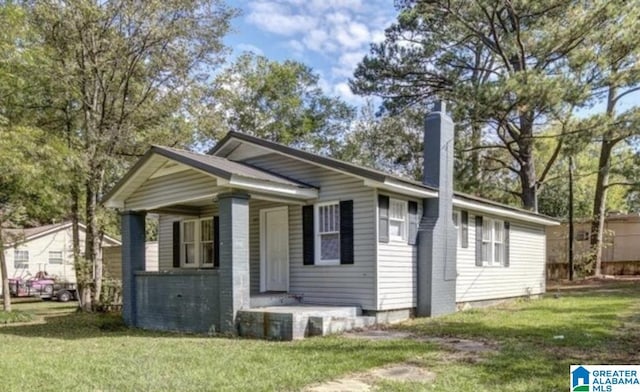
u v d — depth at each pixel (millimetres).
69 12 15719
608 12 18781
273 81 33344
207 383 5844
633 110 18844
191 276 11062
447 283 12680
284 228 12523
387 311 11109
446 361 6852
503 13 22781
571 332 8984
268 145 12477
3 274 16500
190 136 18812
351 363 6746
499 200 26562
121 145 17938
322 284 11633
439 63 24797
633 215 27156
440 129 12758
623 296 15891
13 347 8977
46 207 16516
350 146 33812
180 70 17891
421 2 23094
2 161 13477
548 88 18078
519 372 6156
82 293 17422
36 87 16328
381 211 11070
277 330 9453
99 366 6867
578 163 31109
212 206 14086
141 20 16688
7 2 14289
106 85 17250
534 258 18297
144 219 13102
